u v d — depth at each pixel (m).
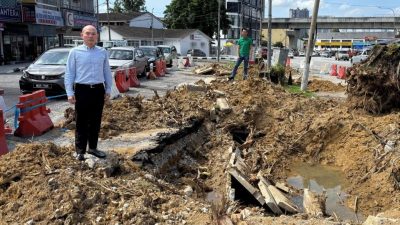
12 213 5.28
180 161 9.45
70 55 6.57
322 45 102.56
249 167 9.20
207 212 5.72
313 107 12.95
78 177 6.02
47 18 39.59
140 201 5.67
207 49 76.12
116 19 75.94
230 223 5.34
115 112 10.41
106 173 6.57
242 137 11.88
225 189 8.18
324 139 10.96
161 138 9.15
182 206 5.90
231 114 12.32
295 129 11.71
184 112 11.59
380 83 12.38
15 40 37.81
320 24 81.62
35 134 9.16
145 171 7.55
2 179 5.79
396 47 12.62
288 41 96.31
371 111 12.59
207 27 78.06
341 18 79.38
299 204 7.93
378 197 8.11
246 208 6.95
